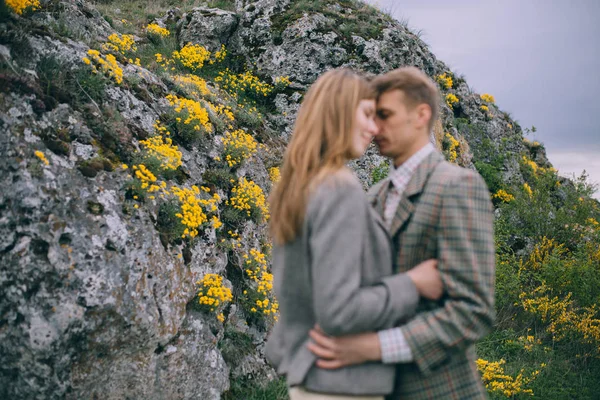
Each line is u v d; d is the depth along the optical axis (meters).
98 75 4.11
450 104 11.20
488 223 1.58
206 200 4.50
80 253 3.10
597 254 7.58
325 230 1.40
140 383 3.30
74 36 4.55
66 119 3.62
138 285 3.30
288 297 1.57
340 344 1.47
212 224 4.35
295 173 1.56
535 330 6.36
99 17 6.77
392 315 1.44
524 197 9.16
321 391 1.48
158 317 3.37
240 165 5.47
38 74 3.71
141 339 3.25
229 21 9.02
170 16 9.89
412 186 1.71
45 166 3.21
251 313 4.57
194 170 4.73
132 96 4.55
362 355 1.47
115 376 3.19
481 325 1.50
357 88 1.63
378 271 1.54
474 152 11.09
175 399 3.49
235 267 4.69
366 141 1.69
